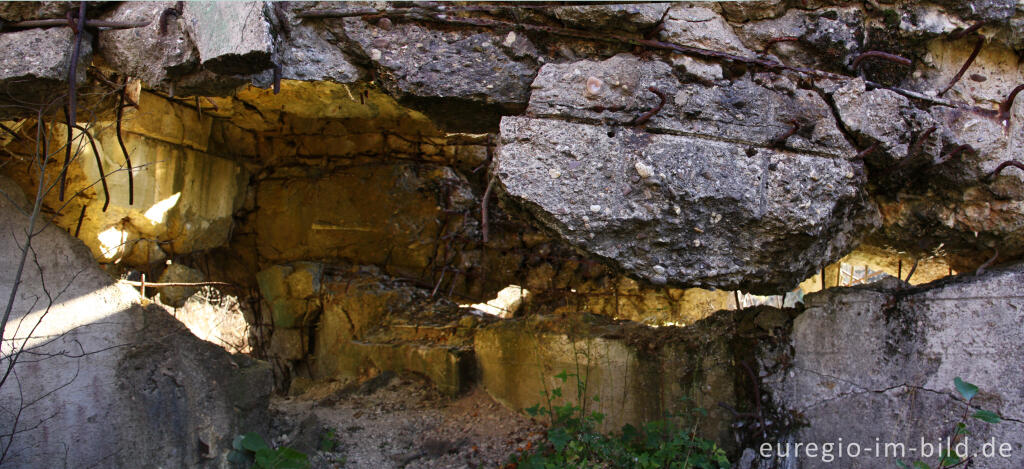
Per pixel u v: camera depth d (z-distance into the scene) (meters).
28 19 2.92
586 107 3.05
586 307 6.60
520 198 3.00
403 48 3.09
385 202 6.41
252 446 3.39
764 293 3.43
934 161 3.35
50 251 3.23
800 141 3.15
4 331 3.03
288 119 6.27
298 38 3.06
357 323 5.95
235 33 2.79
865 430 3.46
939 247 3.76
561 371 4.49
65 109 3.31
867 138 3.18
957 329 3.28
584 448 3.88
